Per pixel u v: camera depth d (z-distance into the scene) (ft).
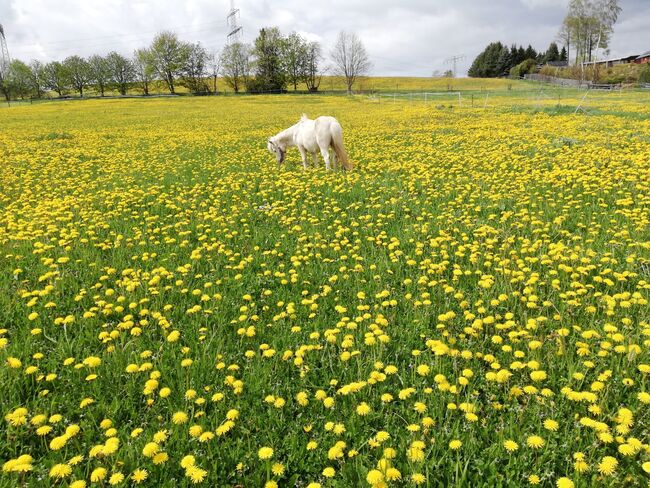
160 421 11.62
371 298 17.98
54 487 9.53
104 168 50.67
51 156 59.88
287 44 333.42
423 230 24.71
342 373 13.33
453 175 39.83
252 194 36.22
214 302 17.90
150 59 341.00
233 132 87.51
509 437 10.45
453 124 81.87
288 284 19.95
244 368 13.70
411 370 13.38
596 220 24.95
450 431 10.72
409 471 9.61
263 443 10.90
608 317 15.03
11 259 22.86
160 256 23.63
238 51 338.34
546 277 18.21
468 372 12.24
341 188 35.73
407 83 367.45
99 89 368.27
